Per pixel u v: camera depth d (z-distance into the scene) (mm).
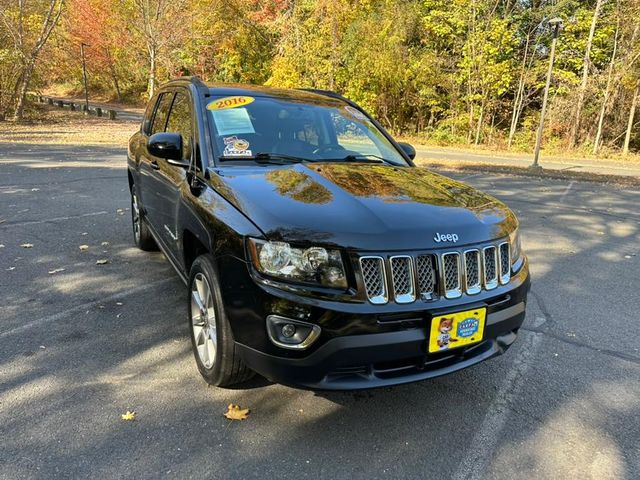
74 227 6582
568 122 25938
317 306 2328
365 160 3775
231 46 36469
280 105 3934
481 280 2656
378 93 30062
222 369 2783
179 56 34344
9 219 6855
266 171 3168
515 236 2988
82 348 3443
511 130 28234
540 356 3646
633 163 21062
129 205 8031
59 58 40656
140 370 3201
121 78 50375
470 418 2859
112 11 37656
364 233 2422
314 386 2408
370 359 2373
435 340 2469
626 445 2670
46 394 2891
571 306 4633
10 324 3762
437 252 2494
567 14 27312
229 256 2582
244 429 2660
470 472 2422
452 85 29344
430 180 3357
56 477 2250
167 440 2543
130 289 4520
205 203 2961
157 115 4906
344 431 2686
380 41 28172
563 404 3037
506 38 26844
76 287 4527
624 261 6133
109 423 2654
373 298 2385
